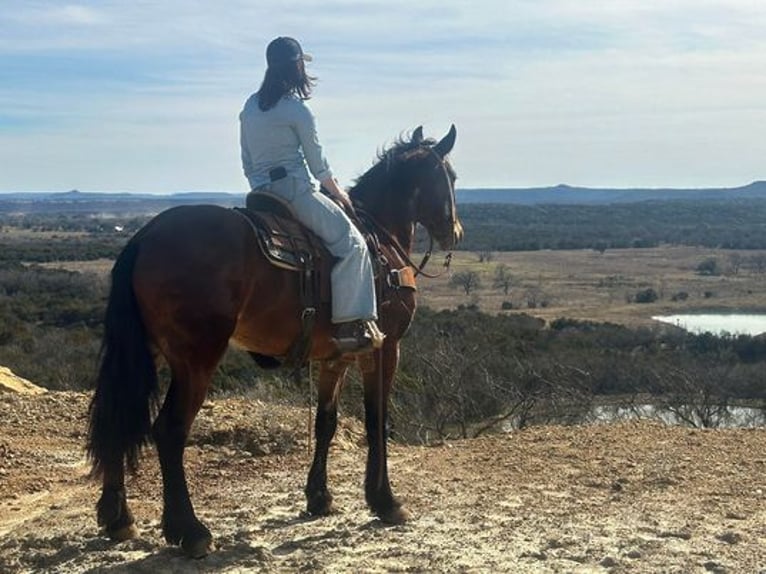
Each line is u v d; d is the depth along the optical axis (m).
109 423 5.48
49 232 127.94
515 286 64.62
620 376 23.53
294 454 9.23
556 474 8.20
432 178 7.32
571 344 31.88
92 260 69.12
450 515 6.80
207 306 5.54
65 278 45.59
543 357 25.23
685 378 20.69
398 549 5.92
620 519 6.67
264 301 5.84
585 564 5.64
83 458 9.08
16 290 41.66
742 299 60.41
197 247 5.59
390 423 14.65
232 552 5.83
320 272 6.10
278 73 6.22
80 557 5.80
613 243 110.44
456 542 6.09
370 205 7.12
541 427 10.98
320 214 6.18
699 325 46.69
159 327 5.59
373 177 7.18
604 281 70.62
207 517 6.84
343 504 7.20
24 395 11.56
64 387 19.70
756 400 22.94
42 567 5.71
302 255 6.00
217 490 7.82
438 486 7.77
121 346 5.53
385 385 6.73
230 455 9.09
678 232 126.12
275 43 6.26
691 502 7.19
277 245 5.88
